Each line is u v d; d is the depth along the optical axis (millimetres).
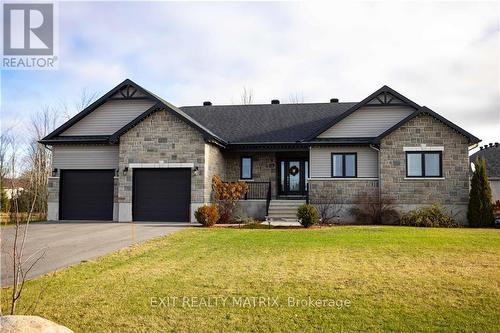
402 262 9938
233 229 16938
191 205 20359
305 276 8680
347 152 21719
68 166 22672
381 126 21984
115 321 6398
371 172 21438
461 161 20156
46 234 15461
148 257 10836
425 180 20328
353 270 9164
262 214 21578
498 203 21328
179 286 8023
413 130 20562
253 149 23234
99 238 14352
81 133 23250
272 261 10156
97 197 22422
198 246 12484
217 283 8211
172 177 20828
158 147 20828
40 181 32812
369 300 7172
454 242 12883
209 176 21250
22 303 7051
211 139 20422
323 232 15711
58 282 8320
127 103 23125
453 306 6871
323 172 21766
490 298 7215
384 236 14328
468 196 20016
